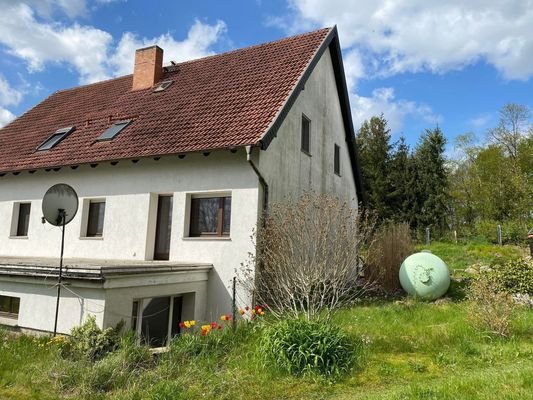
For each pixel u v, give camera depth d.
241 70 14.00
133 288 7.99
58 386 5.41
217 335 7.03
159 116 13.02
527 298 10.56
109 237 12.17
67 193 9.45
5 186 14.65
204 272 10.36
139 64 16.16
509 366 6.13
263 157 10.63
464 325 8.18
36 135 15.80
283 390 5.40
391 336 7.64
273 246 9.73
